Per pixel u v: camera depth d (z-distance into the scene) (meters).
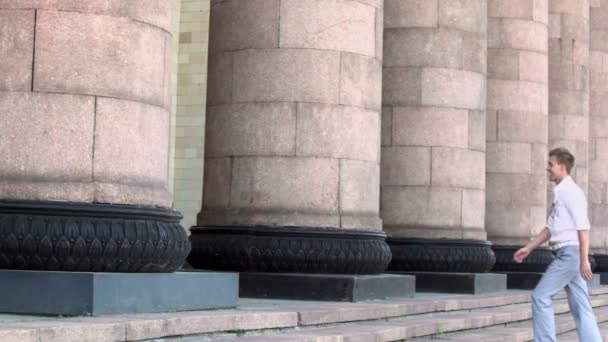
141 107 11.05
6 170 10.46
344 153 15.57
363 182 15.80
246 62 15.63
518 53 24.44
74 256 10.27
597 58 31.91
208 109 16.12
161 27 11.37
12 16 10.55
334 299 14.56
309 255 15.02
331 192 15.45
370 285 14.99
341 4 15.63
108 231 10.44
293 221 15.26
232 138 15.68
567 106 28.86
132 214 10.72
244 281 14.96
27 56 10.52
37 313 9.80
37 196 10.42
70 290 9.79
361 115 15.80
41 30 10.55
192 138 24.77
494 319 15.37
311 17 15.48
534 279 23.25
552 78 28.89
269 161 15.42
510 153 24.30
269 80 15.48
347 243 15.32
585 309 11.41
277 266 15.07
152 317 9.77
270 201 15.38
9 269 10.21
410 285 16.47
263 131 15.48
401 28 20.28
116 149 10.79
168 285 10.68
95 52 10.70
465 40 20.55
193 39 25.02
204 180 16.12
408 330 12.56
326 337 10.66
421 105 20.17
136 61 10.98
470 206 20.53
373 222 15.88
